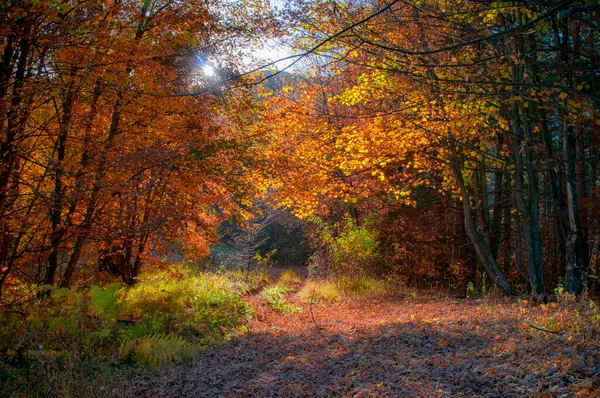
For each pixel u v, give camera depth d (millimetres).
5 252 8547
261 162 12688
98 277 13172
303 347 8539
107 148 9383
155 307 11219
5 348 6617
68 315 7719
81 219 10594
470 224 15258
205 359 7840
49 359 5930
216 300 12930
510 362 5945
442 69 10609
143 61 8906
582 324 7199
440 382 5488
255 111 12688
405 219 21984
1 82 7883
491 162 15570
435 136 13266
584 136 17953
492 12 8656
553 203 15492
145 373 6836
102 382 5898
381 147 14328
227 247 26766
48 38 7508
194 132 11055
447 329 8750
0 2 7324
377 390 5426
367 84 13617
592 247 17875
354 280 18047
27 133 8625
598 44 10555
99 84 9086
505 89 11953
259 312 13359
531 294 12719
